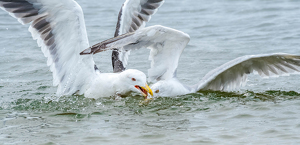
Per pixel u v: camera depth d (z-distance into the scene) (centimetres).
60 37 1213
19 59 1808
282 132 968
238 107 1160
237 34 2184
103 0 3195
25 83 1496
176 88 1241
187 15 2672
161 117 1089
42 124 1048
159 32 1162
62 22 1188
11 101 1258
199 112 1125
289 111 1109
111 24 2420
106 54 1891
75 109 1162
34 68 1691
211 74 1276
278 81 1472
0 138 955
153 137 955
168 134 972
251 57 1200
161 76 1282
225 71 1278
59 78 1254
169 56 1252
